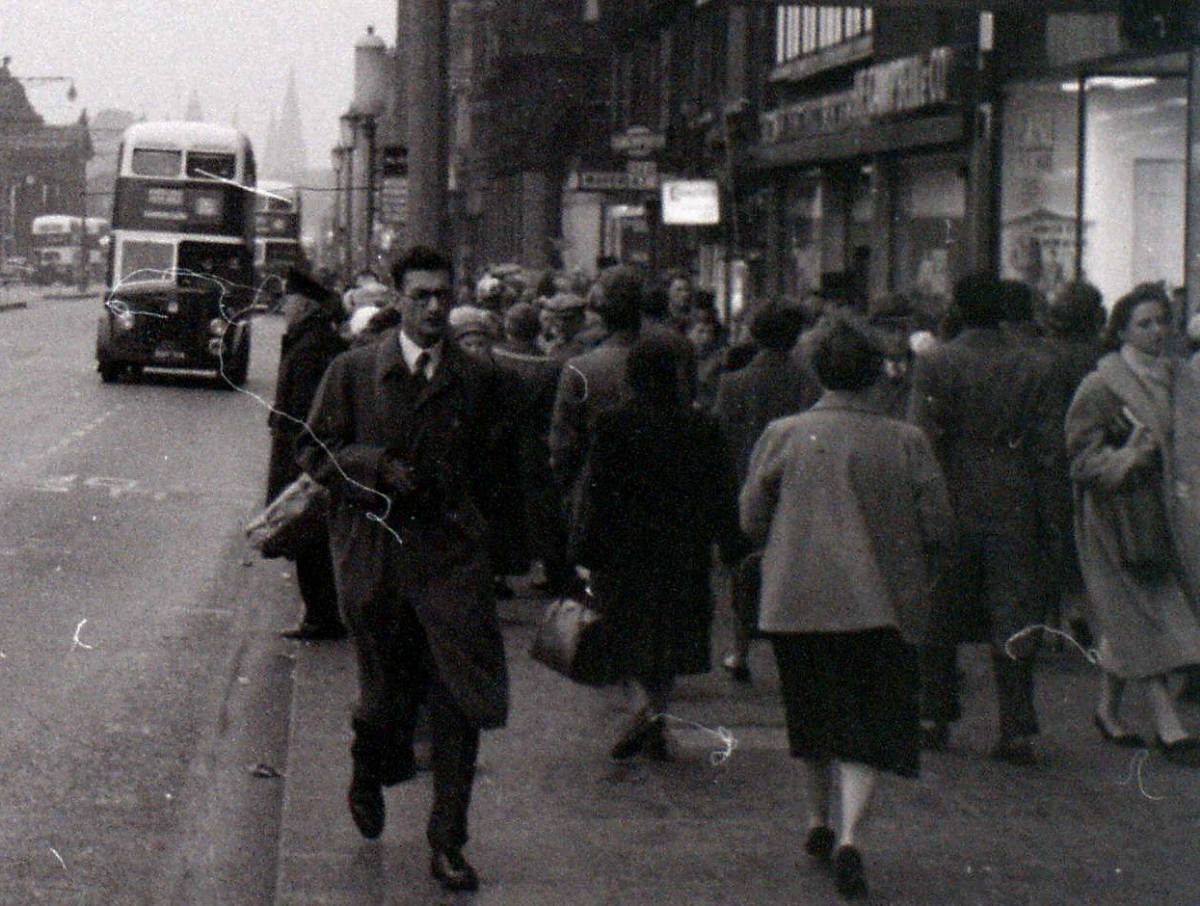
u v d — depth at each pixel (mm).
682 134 31188
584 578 8008
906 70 20906
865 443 6512
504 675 6312
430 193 16828
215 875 6605
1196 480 8344
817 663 6430
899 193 22781
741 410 9922
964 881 6434
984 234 19469
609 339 8906
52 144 106375
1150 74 16188
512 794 7492
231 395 30625
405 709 6551
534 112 56906
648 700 7953
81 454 20953
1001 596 8023
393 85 40750
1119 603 8328
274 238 30203
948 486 8102
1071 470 8383
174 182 29734
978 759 8164
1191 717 8961
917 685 6461
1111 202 16859
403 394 6258
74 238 77750
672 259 35656
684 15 36188
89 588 12477
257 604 12141
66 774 7844
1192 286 8578
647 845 6824
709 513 7789
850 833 6281
